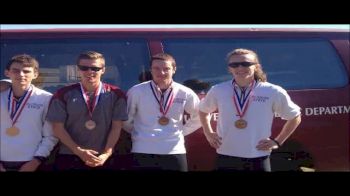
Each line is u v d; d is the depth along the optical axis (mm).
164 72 3836
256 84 3875
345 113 4719
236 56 3811
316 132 4621
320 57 4832
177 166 3912
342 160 4719
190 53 4504
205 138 4328
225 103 3865
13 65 3674
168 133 3881
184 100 3953
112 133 3803
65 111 3729
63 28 4254
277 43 4762
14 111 3729
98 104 3742
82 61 3697
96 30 4316
